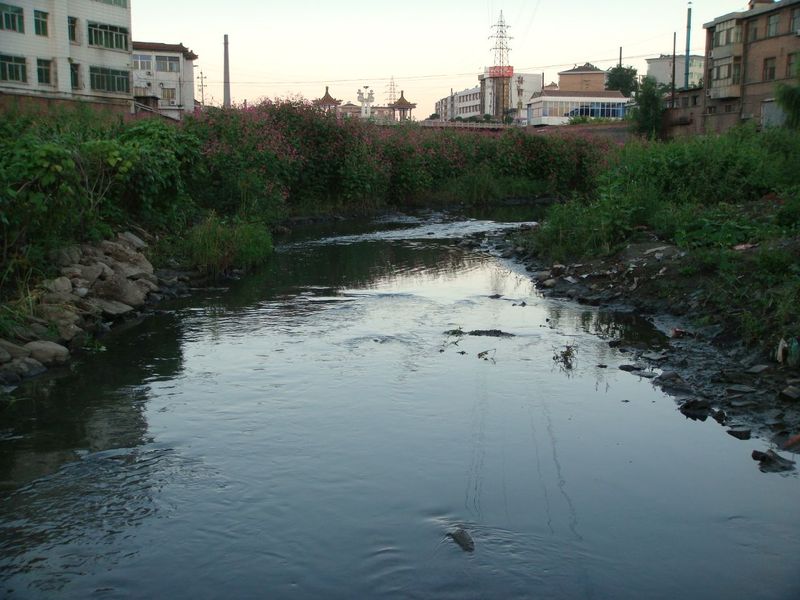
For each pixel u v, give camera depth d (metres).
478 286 11.30
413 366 6.96
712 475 4.66
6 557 3.73
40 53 38.38
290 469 4.73
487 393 6.19
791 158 15.01
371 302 10.05
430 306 9.75
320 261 14.08
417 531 3.97
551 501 4.31
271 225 18.92
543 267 12.76
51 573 3.60
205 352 7.52
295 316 9.17
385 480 4.57
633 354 7.31
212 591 3.45
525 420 5.58
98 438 5.27
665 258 10.33
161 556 3.74
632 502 4.30
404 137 27.61
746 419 5.55
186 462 4.84
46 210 8.88
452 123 51.56
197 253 12.05
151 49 66.94
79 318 8.16
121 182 11.71
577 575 3.57
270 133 20.97
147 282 10.29
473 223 21.73
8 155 9.49
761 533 3.96
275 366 6.98
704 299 8.62
